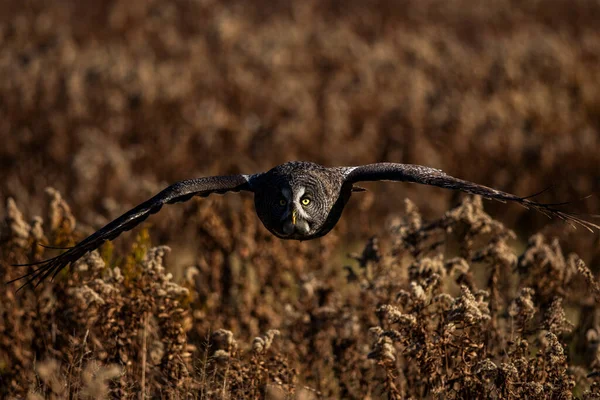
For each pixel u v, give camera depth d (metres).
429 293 11.16
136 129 25.67
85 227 15.41
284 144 24.36
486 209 22.38
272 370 11.43
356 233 19.73
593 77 30.88
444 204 21.89
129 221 10.65
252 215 14.82
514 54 32.41
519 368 10.49
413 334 10.66
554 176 23.08
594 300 13.08
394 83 30.03
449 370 10.91
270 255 14.60
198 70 31.56
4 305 12.52
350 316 12.64
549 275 12.49
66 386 10.69
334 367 12.33
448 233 12.72
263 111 28.03
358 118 27.64
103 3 42.94
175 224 17.33
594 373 10.62
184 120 26.27
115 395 10.79
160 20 40.19
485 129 25.86
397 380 11.46
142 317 11.48
